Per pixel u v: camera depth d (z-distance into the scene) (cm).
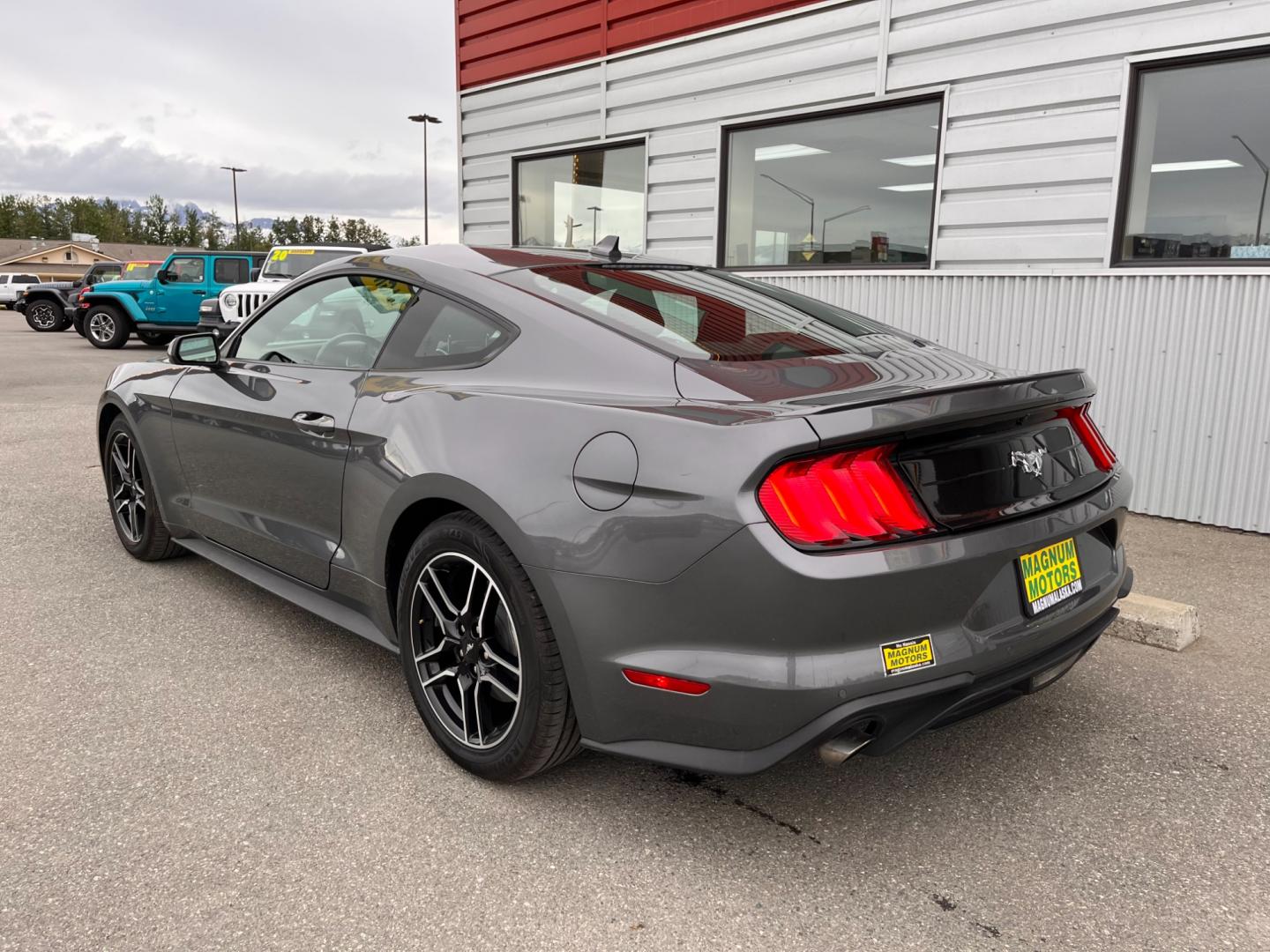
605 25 755
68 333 2398
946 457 197
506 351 244
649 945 180
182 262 1728
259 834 214
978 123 553
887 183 609
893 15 582
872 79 599
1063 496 221
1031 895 196
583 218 815
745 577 182
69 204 13350
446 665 248
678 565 189
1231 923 187
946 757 255
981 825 222
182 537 382
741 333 245
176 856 205
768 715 185
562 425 213
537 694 216
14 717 270
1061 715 280
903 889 198
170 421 361
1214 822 224
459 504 236
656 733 202
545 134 826
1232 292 467
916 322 596
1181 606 340
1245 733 269
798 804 231
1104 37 498
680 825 221
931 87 571
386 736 262
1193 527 488
